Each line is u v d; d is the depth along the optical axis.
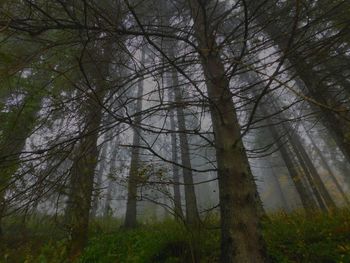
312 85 5.11
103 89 2.22
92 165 3.31
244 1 1.96
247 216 2.33
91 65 2.61
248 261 2.13
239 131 2.79
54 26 1.79
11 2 1.79
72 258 4.98
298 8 1.68
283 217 6.85
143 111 2.21
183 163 10.53
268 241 4.80
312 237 4.77
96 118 2.56
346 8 2.93
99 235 7.18
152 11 3.29
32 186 2.03
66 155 2.21
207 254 4.27
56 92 2.66
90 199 4.91
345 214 5.68
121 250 5.70
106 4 2.50
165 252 4.79
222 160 2.63
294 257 4.21
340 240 4.46
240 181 2.50
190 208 8.28
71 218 4.84
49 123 2.53
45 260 4.50
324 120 6.18
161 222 9.76
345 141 5.67
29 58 1.81
